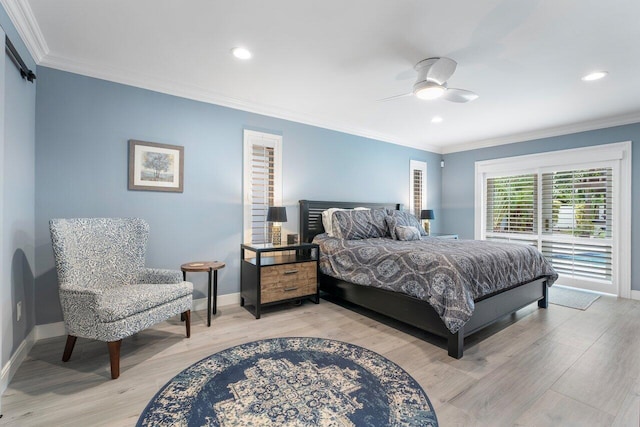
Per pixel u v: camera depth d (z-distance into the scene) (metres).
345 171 4.66
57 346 2.43
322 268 3.69
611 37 2.20
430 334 2.73
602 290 4.18
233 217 3.56
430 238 4.25
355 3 1.88
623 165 4.01
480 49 2.39
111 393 1.82
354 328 2.86
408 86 3.16
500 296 2.78
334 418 1.61
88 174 2.74
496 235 5.38
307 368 2.11
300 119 4.09
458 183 5.90
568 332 2.79
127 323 2.03
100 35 2.26
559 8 1.89
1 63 1.72
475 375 2.04
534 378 2.01
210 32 2.21
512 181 5.16
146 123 3.02
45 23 2.11
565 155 4.52
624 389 1.89
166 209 3.13
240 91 3.30
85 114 2.73
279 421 1.58
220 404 1.72
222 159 3.48
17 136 2.12
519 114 3.97
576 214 4.44
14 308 2.08
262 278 3.16
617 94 3.27
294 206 4.09
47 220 2.56
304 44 2.36
